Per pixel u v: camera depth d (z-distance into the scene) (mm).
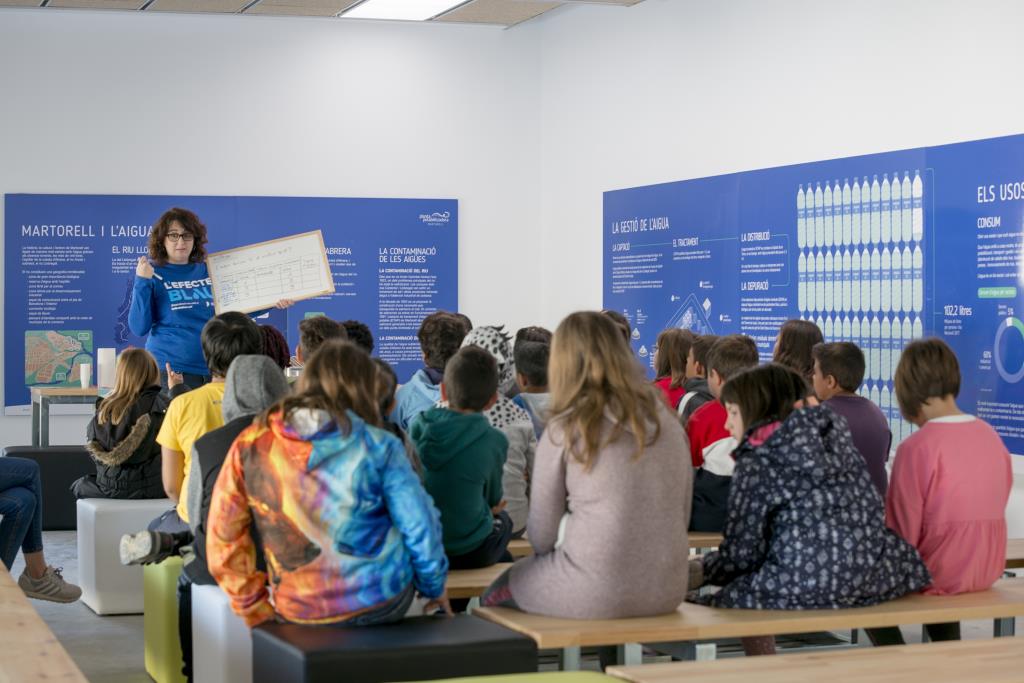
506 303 11094
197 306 7691
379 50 10781
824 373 4715
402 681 3121
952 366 4051
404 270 10859
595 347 3457
